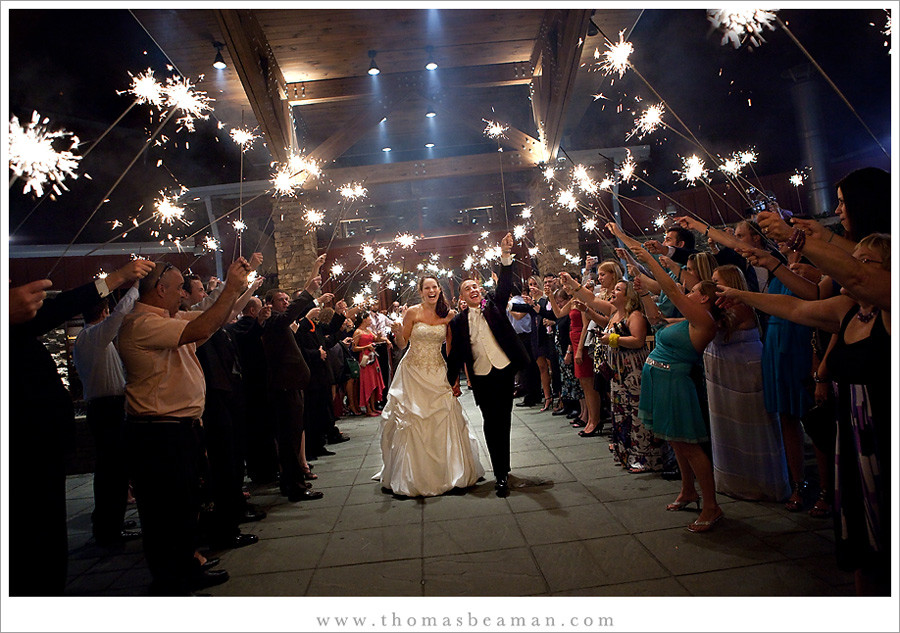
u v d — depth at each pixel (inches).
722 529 134.0
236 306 185.0
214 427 149.6
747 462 152.8
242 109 508.4
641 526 140.9
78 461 263.6
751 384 151.9
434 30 422.9
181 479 121.0
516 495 175.9
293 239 539.8
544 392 340.5
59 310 107.3
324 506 181.5
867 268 75.5
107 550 156.7
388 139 663.8
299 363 194.1
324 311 275.4
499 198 681.6
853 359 83.7
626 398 191.5
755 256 118.9
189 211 606.9
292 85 481.4
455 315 196.9
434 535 146.9
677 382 138.1
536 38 447.5
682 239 204.2
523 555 129.4
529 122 577.3
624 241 145.8
